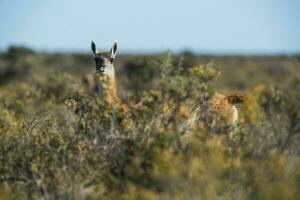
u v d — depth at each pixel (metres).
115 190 21.03
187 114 22.23
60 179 20.84
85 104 23.98
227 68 112.81
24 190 21.42
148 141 21.95
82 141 22.94
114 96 24.89
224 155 22.19
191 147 21.55
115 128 22.98
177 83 22.56
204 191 19.81
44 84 55.22
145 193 19.97
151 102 22.66
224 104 26.94
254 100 22.97
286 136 22.47
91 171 21.44
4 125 26.06
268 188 19.94
